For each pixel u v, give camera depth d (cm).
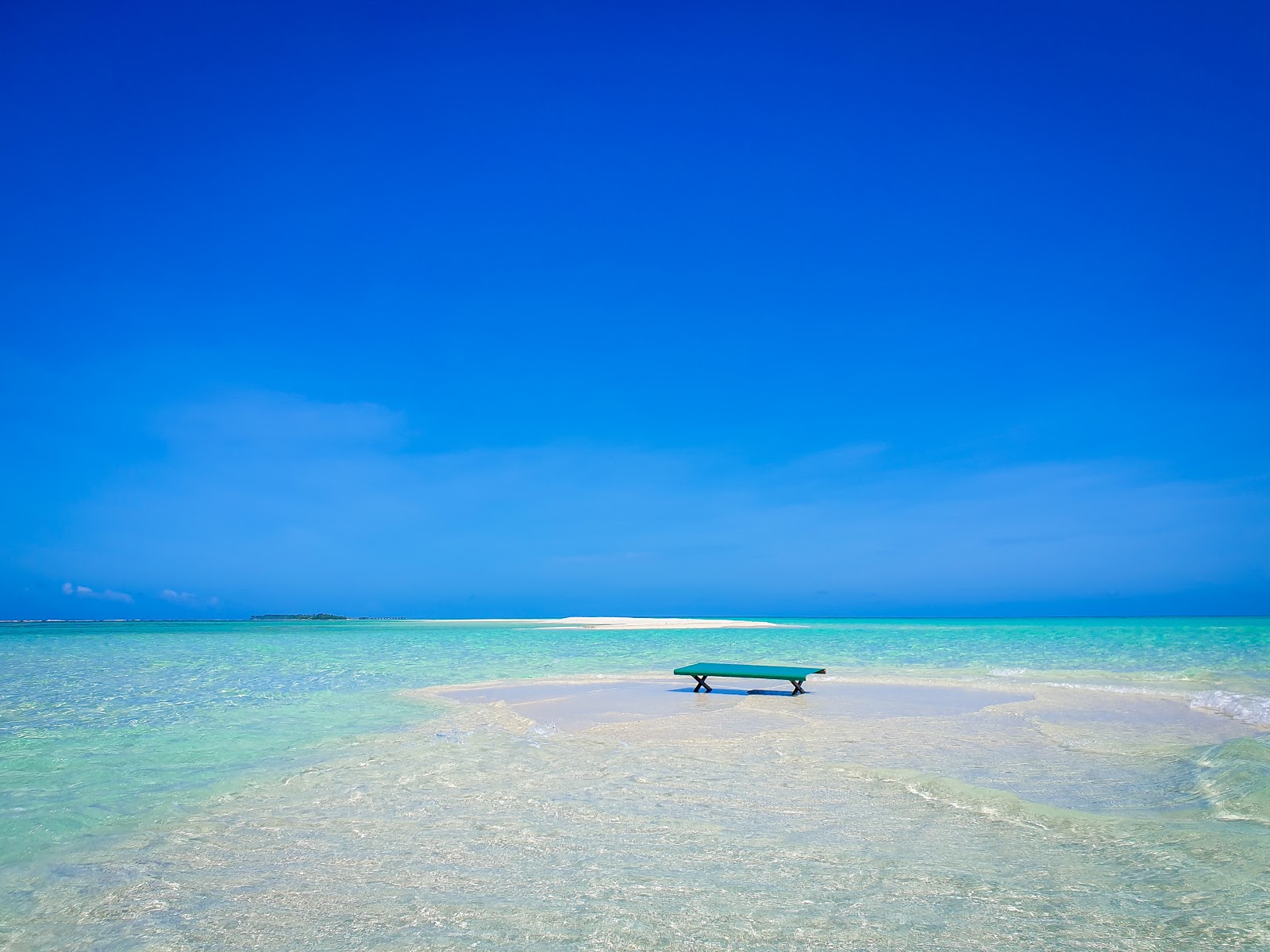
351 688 1867
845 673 2200
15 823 704
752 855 598
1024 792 796
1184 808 727
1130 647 3344
